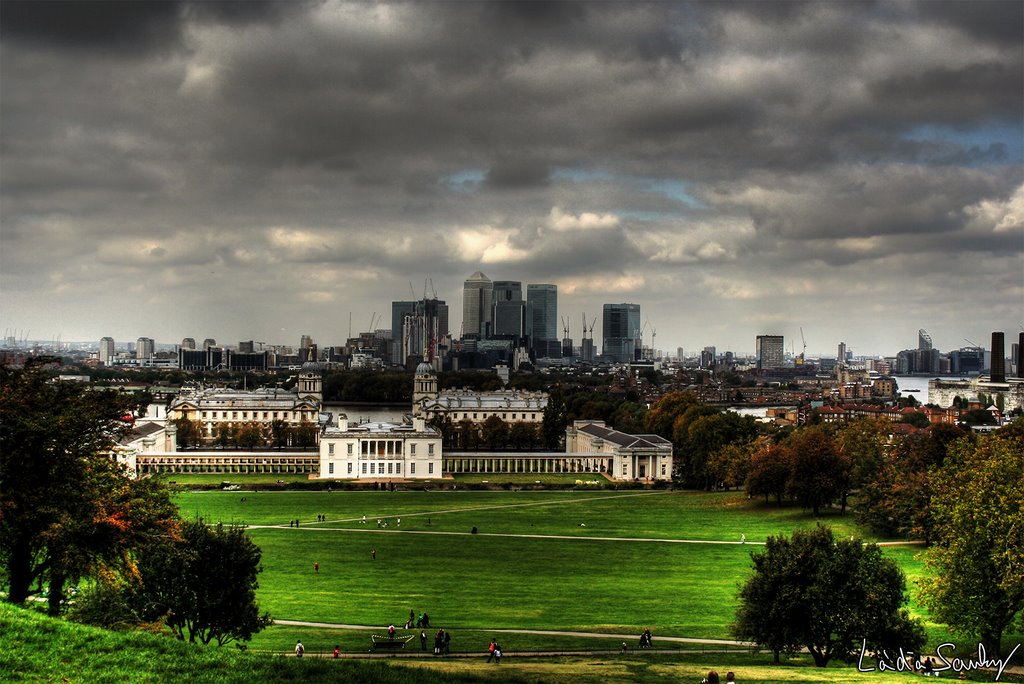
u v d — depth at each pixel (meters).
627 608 166.62
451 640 141.75
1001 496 130.88
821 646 124.94
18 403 106.38
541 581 189.38
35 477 105.62
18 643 81.69
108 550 109.06
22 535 105.75
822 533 133.25
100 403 114.88
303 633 146.00
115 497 111.56
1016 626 136.00
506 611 164.12
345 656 130.25
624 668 111.44
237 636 125.50
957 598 130.62
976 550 130.38
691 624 155.12
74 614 107.12
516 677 100.50
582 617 159.88
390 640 138.62
